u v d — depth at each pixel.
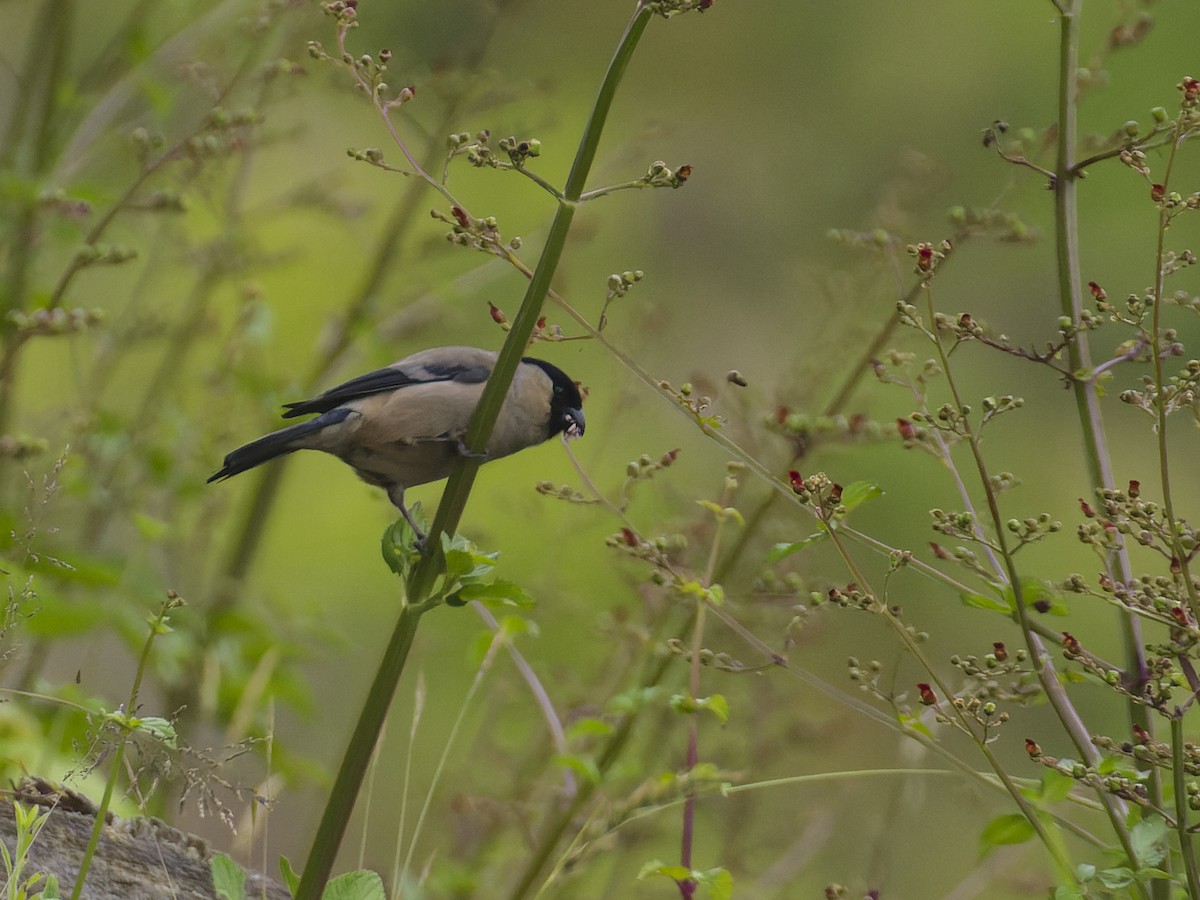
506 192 22.22
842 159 24.02
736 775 7.09
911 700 12.01
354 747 6.37
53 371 14.29
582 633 12.61
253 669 10.46
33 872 6.23
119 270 13.55
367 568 18.12
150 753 5.93
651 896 9.80
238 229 11.52
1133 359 6.92
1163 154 7.22
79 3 15.50
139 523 9.32
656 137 12.61
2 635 6.55
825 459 9.48
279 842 12.62
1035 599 6.74
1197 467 20.14
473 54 11.77
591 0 23.77
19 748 7.16
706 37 24.31
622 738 8.74
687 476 12.46
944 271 17.98
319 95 14.34
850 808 11.35
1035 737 15.70
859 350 9.68
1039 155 7.50
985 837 6.76
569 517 11.05
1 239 9.98
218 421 11.30
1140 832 6.15
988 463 19.89
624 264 21.62
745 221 22.75
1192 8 21.19
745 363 18.48
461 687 15.88
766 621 9.04
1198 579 6.26
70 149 10.51
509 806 9.52
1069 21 7.13
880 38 24.59
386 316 12.05
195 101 11.92
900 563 6.68
